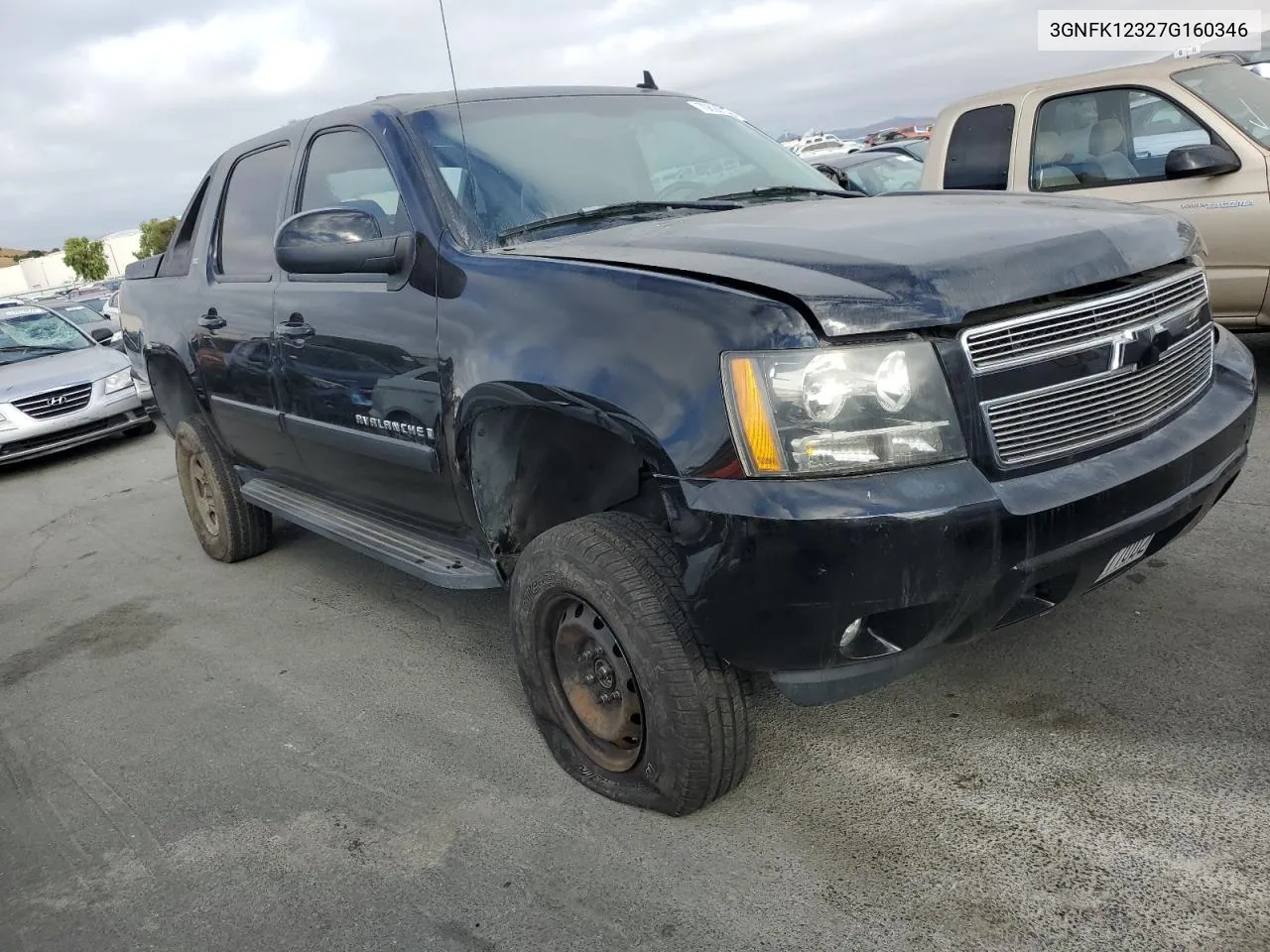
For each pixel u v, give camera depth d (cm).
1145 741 260
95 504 746
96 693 392
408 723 329
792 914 218
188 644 429
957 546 201
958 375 207
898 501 199
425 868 252
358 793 290
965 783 255
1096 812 236
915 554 199
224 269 437
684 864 239
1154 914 204
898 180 924
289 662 393
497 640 389
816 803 255
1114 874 216
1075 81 568
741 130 393
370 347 316
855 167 931
